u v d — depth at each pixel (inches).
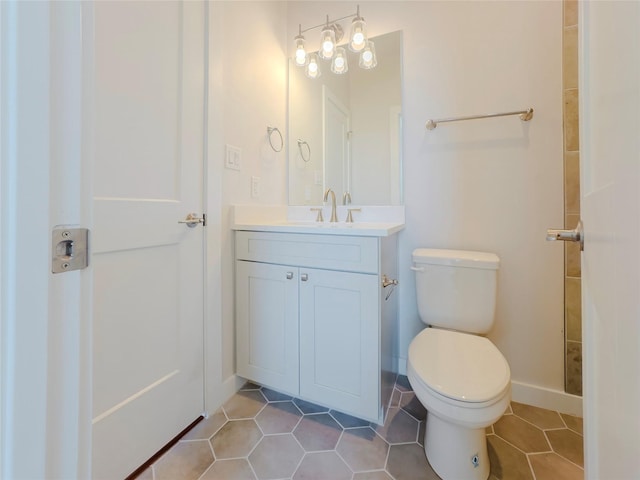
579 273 52.1
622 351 13.6
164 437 44.8
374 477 40.5
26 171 12.5
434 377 37.9
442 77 60.1
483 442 40.7
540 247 54.2
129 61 38.7
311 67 70.7
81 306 14.6
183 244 47.4
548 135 52.9
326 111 71.1
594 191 19.3
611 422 15.9
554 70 52.2
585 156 22.2
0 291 12.3
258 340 56.9
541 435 48.2
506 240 56.3
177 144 45.8
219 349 54.8
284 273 53.7
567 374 53.4
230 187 56.9
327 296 50.1
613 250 14.8
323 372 51.0
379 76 65.9
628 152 12.6
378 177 66.6
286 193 75.4
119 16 37.4
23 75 12.4
